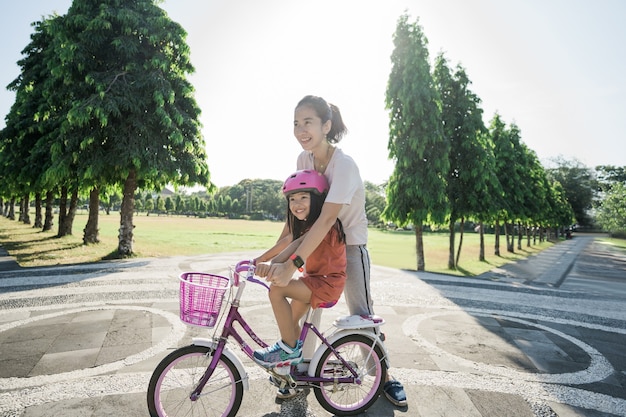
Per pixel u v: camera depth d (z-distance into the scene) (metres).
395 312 5.84
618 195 45.44
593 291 9.16
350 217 2.81
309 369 2.68
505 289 8.47
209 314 2.25
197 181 12.92
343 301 6.41
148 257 12.11
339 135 2.81
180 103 12.91
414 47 13.46
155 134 11.91
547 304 6.92
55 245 14.87
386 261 17.23
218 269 9.57
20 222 34.00
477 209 14.61
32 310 5.43
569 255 25.91
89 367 3.48
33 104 15.93
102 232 24.27
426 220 13.34
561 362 3.88
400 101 13.78
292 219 2.74
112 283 7.50
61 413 2.68
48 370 3.40
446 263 17.27
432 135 13.09
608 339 4.75
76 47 11.10
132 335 4.38
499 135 22.00
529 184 25.84
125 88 11.35
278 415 2.72
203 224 48.16
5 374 3.31
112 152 11.37
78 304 5.80
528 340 4.59
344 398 3.00
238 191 122.50
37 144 14.58
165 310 5.50
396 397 2.89
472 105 14.71
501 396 3.08
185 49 12.46
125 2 12.26
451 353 4.06
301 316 2.72
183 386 3.03
